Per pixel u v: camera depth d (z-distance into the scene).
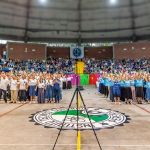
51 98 14.13
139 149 5.89
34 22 34.16
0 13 31.05
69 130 7.78
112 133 7.39
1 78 14.54
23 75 14.86
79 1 31.75
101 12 33.22
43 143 6.44
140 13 31.95
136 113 10.55
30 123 8.77
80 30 35.91
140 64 32.69
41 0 31.23
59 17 34.00
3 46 34.09
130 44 34.84
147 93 13.71
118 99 13.78
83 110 11.29
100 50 37.12
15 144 6.36
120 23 34.31
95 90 23.08
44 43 36.66
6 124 8.62
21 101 14.35
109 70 31.39
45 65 33.06
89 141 6.59
